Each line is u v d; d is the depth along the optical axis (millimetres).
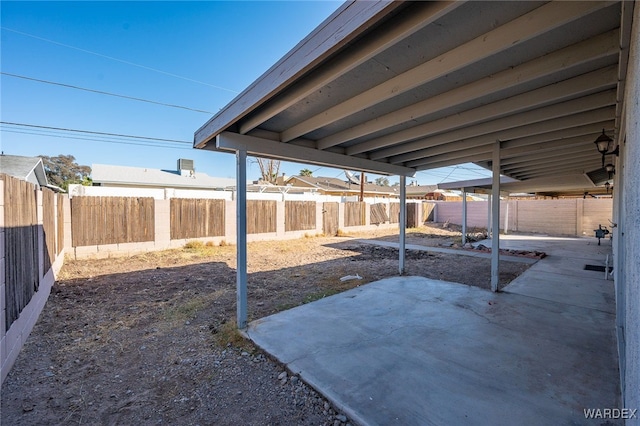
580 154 5379
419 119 3488
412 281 5770
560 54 2098
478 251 9664
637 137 1189
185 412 2193
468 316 3908
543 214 14938
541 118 3125
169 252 9344
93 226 8375
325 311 4168
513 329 3480
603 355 2855
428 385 2400
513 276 6301
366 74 2373
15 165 9438
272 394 2393
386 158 5500
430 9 1544
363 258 8680
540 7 1681
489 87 2447
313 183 26844
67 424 2072
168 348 3215
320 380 2486
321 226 14180
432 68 2152
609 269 6715
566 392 2285
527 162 6211
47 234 5121
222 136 3375
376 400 2221
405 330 3484
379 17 1506
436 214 20172
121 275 6582
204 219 10523
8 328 2736
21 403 2295
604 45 1930
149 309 4441
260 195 13227
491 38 1860
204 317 4109
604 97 2723
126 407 2254
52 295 5102
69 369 2797
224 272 6898
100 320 4016
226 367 2811
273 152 3811
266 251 9938
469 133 3744
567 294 4875
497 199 4871
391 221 17719
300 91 2449
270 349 3049
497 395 2264
